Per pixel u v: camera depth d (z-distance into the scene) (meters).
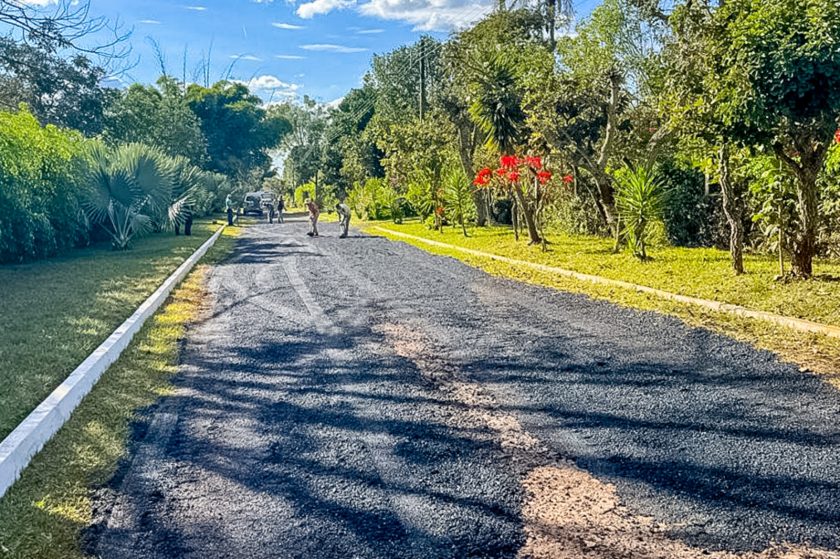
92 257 14.35
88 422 4.45
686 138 10.95
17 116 15.15
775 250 10.84
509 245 16.47
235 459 3.88
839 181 10.09
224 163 65.50
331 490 3.46
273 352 6.39
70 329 6.85
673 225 14.75
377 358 6.08
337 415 4.59
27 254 13.47
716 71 8.21
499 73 17.94
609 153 15.20
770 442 3.92
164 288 9.73
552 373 5.45
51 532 3.03
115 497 3.40
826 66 7.07
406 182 30.20
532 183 16.55
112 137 33.94
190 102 64.56
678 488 3.37
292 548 2.91
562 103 15.23
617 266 11.71
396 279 11.44
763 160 9.24
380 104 51.25
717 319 7.30
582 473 3.59
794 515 3.08
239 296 9.77
